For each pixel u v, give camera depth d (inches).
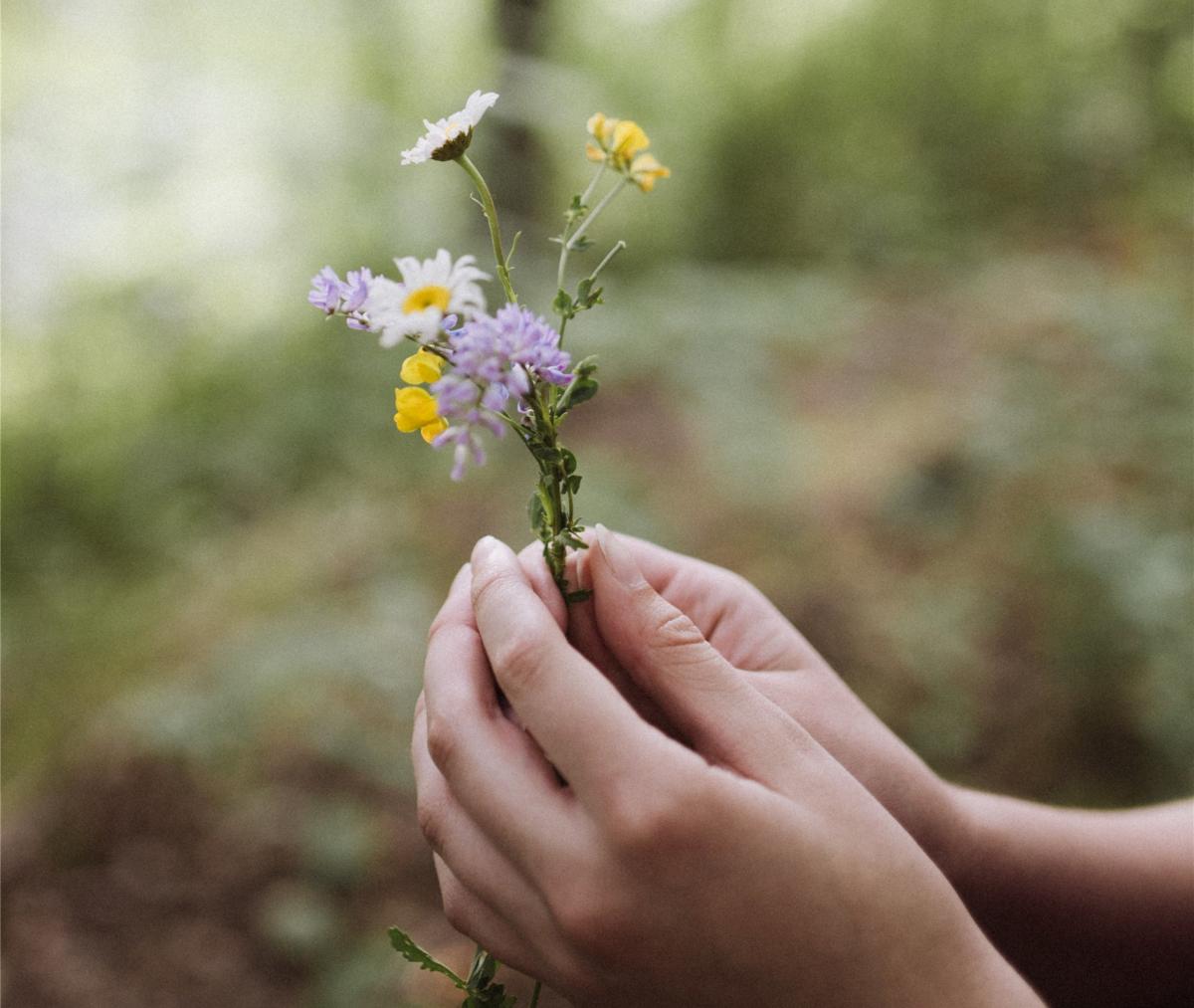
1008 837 35.4
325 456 141.1
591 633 28.1
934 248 215.6
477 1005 27.6
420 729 29.0
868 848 23.2
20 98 167.3
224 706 84.0
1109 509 107.6
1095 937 36.4
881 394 141.9
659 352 135.0
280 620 97.9
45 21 174.4
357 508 121.6
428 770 27.3
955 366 149.2
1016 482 116.9
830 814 23.4
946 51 263.9
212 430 147.5
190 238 169.0
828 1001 23.3
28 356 154.0
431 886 76.2
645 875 22.0
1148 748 89.5
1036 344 146.6
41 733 94.9
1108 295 147.3
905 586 105.9
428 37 194.1
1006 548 108.7
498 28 183.9
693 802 21.6
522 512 113.6
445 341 23.9
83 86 173.0
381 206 161.8
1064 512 107.2
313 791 80.3
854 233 220.1
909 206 222.5
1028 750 91.6
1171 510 107.0
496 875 24.6
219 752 82.0
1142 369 125.2
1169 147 253.8
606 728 22.3
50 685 103.1
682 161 230.2
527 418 26.1
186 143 169.9
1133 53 273.4
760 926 22.5
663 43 243.8
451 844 25.6
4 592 122.4
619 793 21.9
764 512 113.7
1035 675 95.9
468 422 22.1
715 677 25.4
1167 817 38.3
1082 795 88.7
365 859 76.3
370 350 152.5
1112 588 94.0
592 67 224.8
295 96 176.6
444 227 162.9
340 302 24.6
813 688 34.3
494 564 25.2
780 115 240.8
